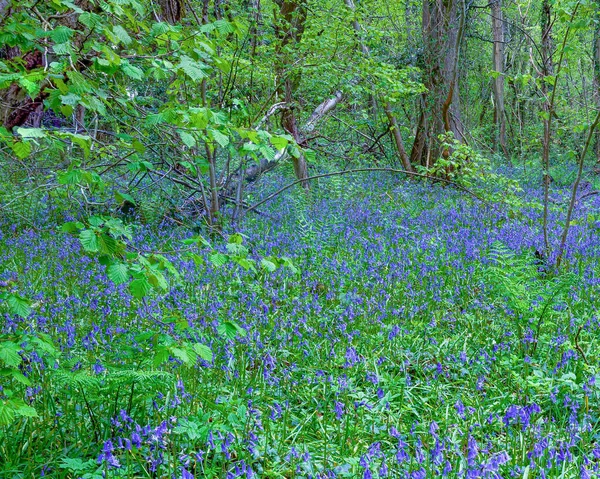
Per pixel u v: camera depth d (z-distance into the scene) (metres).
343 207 12.28
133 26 4.58
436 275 7.55
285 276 7.20
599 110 7.64
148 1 6.82
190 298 6.33
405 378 4.57
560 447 3.36
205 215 10.25
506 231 9.89
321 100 13.34
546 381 4.48
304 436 3.92
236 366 4.82
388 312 6.20
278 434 3.88
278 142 3.81
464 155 12.40
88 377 3.35
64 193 8.12
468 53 21.83
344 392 4.35
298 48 10.94
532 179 17.97
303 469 3.43
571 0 7.23
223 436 3.53
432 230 10.36
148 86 8.86
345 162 18.81
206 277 7.04
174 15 8.45
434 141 17.61
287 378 4.56
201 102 8.19
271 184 14.71
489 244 8.89
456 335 5.66
